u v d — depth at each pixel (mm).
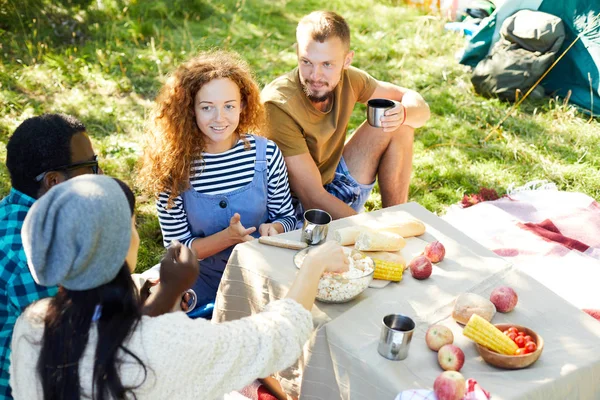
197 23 7258
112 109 5316
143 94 5684
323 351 2139
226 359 1680
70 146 2186
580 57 5676
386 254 2459
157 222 4137
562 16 5777
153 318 1630
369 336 2088
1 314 2051
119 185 1639
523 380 1926
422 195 4520
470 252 2562
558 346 2078
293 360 1850
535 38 5676
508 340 1976
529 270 3268
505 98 5816
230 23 7281
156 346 1577
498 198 4320
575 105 5707
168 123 2896
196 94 2834
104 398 1538
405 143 3676
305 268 2111
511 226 3682
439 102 5746
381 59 6602
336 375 2090
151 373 1567
